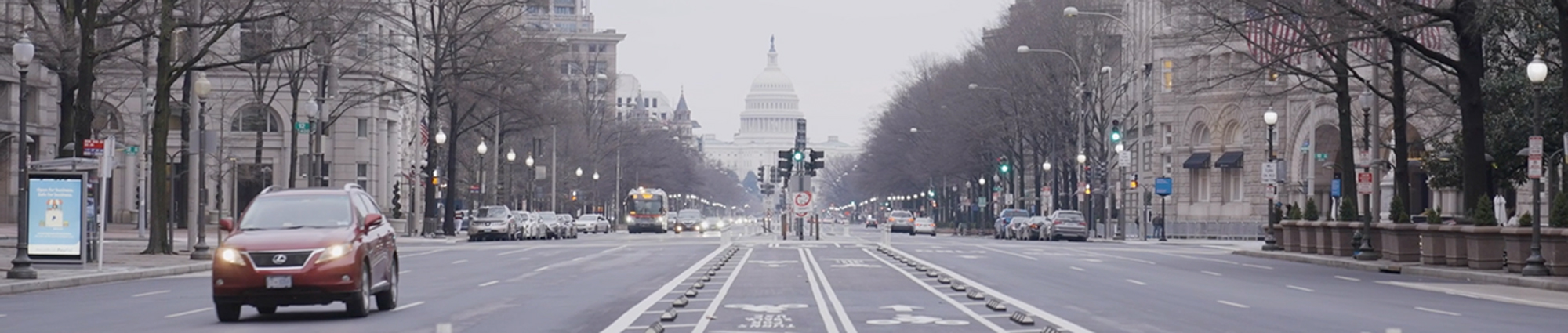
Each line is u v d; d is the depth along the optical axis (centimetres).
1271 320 1975
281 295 1936
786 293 2608
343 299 1969
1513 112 4531
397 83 7150
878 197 17700
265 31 5978
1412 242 3806
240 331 1842
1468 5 3431
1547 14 4225
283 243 1945
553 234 7944
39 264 3269
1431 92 5631
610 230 12356
